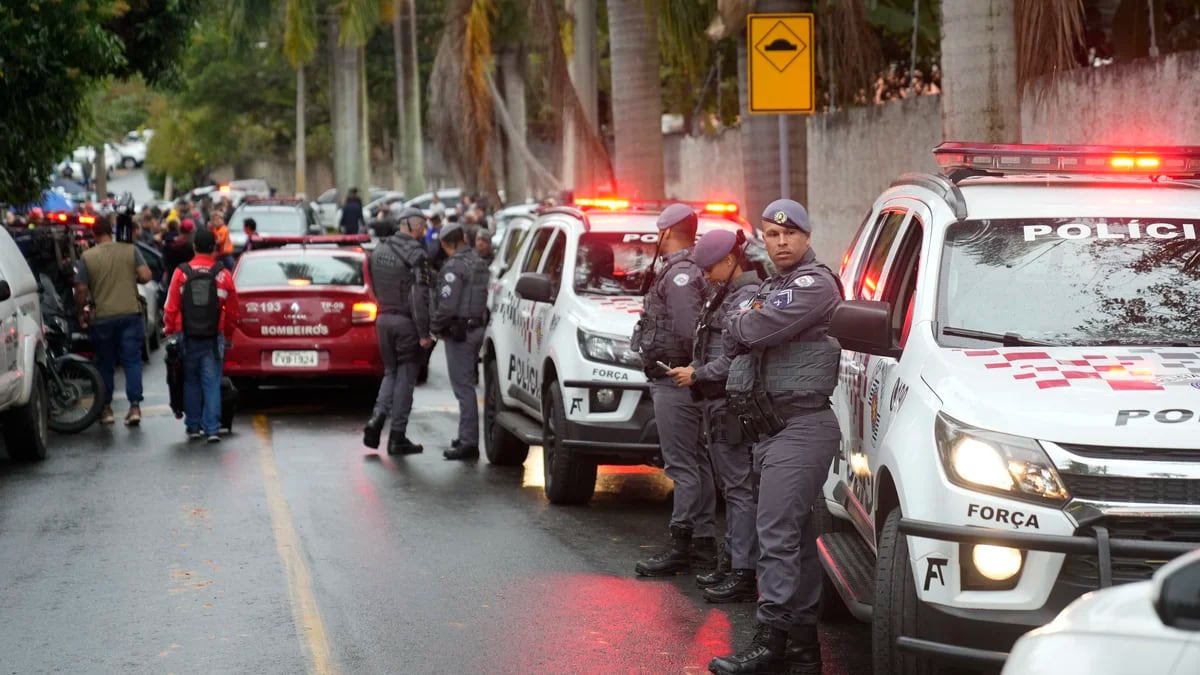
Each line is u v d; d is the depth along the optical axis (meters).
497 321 32.09
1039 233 16.77
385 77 149.00
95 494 27.92
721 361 19.23
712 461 20.33
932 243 16.78
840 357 17.27
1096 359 14.87
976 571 13.73
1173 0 40.97
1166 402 13.75
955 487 13.84
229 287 34.88
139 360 37.62
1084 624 9.20
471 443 32.44
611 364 25.41
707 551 21.83
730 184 69.56
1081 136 34.97
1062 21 25.00
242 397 43.25
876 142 49.91
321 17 124.50
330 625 18.81
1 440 35.38
